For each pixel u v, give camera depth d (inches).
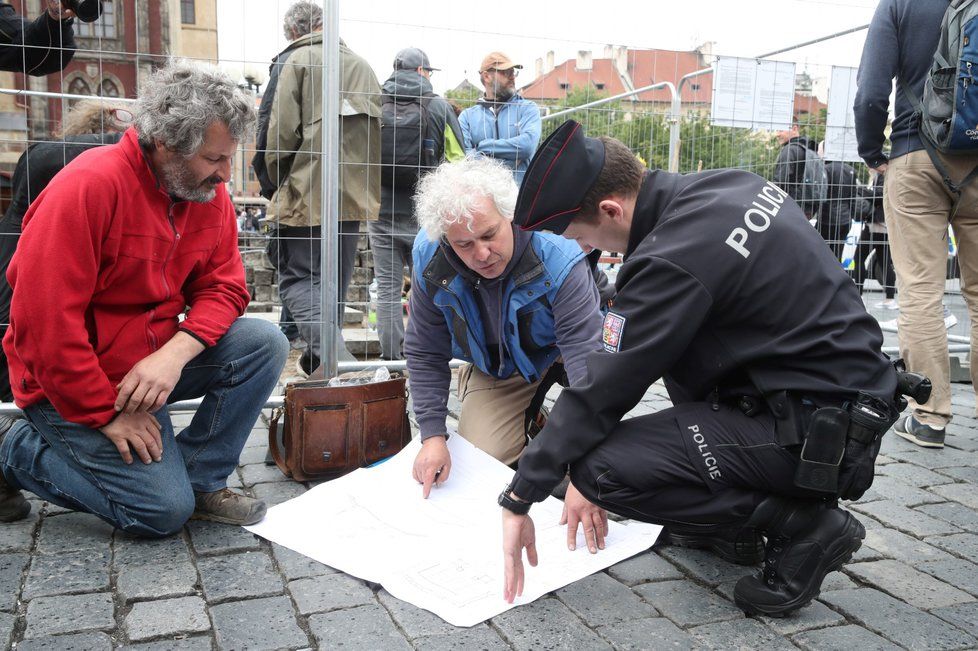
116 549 86.0
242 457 119.4
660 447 71.6
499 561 82.4
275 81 141.1
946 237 130.1
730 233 66.8
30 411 87.0
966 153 121.1
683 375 74.4
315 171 143.0
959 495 109.3
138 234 84.1
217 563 83.0
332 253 129.6
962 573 84.5
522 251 92.3
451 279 94.4
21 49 126.6
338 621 71.3
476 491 96.7
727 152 175.5
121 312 87.5
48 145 115.1
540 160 70.8
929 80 121.6
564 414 69.3
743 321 68.6
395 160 161.2
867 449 66.8
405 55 159.8
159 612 72.3
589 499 74.0
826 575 79.7
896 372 70.0
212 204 92.3
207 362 94.3
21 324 78.8
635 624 71.9
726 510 72.2
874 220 217.2
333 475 108.3
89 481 87.0
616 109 169.5
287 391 106.9
